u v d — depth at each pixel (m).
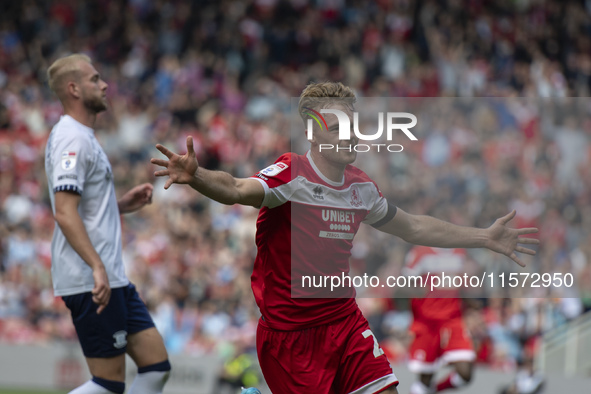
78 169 13.18
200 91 49.91
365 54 52.34
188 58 52.62
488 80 49.62
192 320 32.97
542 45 52.91
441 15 53.97
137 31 55.47
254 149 44.19
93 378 13.48
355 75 51.25
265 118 47.72
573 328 27.45
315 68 51.50
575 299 27.52
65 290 13.40
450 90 49.09
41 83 52.97
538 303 27.70
